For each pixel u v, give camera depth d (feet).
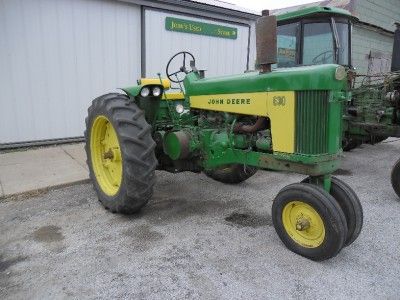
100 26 20.36
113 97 11.21
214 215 11.30
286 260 8.66
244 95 9.83
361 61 35.45
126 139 10.03
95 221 10.73
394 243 9.65
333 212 8.07
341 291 7.52
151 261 8.55
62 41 19.26
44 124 19.51
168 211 11.56
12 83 18.19
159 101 11.47
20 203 12.07
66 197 12.67
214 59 25.82
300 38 17.13
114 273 8.05
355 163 18.90
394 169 12.96
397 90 16.34
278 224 9.20
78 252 8.93
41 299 7.17
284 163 9.14
